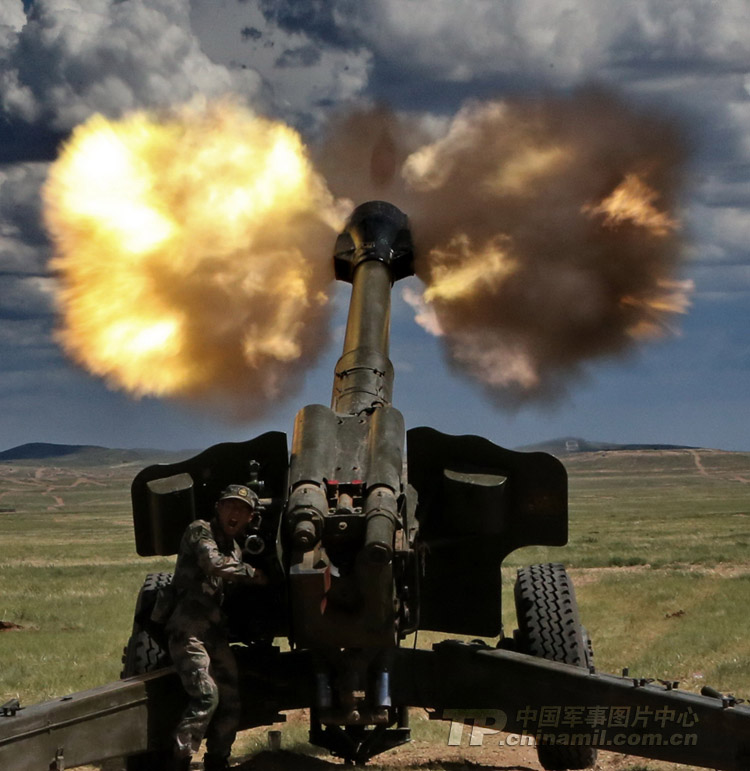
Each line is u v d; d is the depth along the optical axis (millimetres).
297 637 6680
